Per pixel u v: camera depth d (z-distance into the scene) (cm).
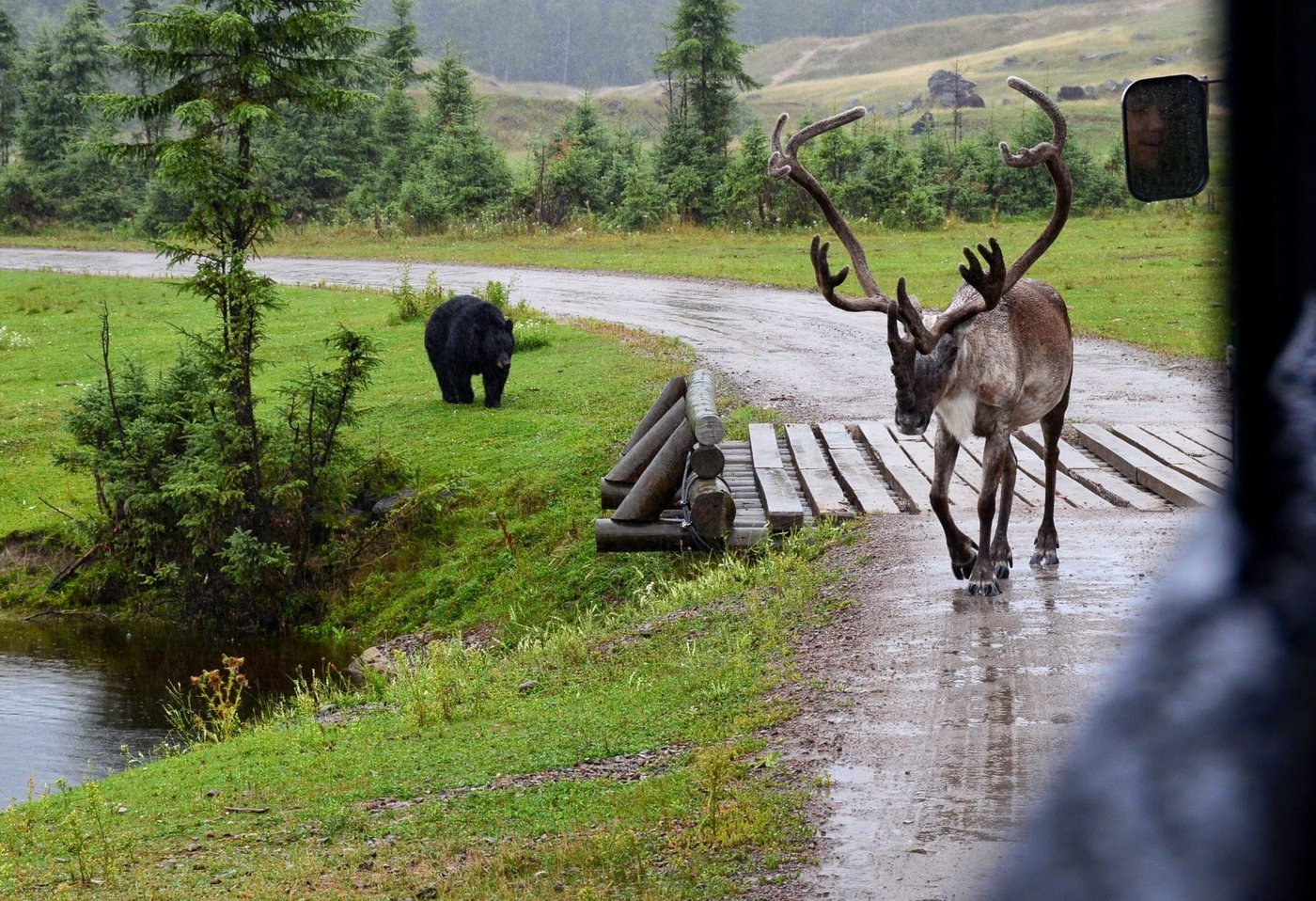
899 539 1445
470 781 977
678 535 1672
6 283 5375
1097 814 85
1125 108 567
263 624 2209
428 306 3950
